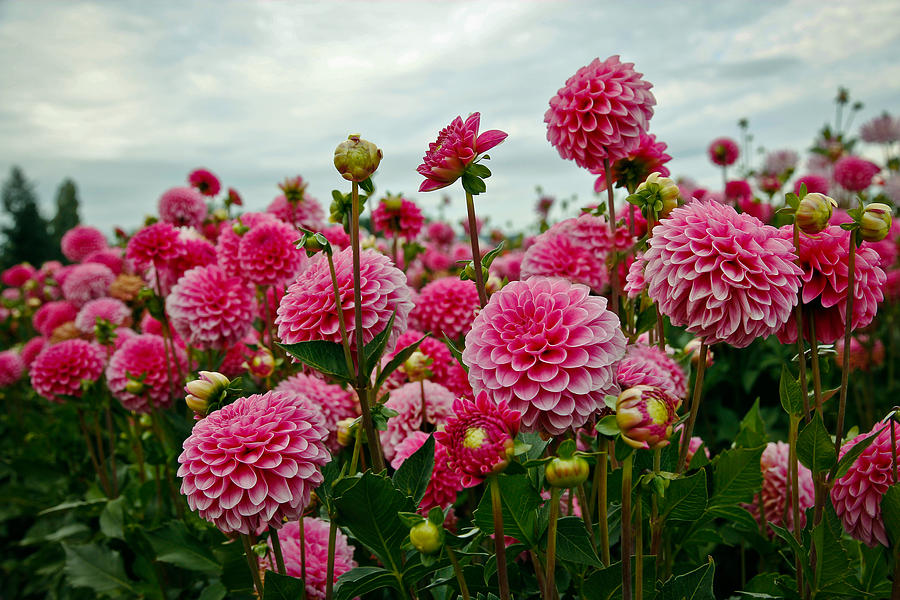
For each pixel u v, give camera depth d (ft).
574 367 3.76
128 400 9.04
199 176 14.87
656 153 6.95
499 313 4.07
